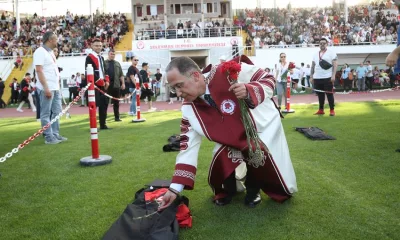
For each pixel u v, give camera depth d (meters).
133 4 36.81
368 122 7.95
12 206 3.64
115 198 3.76
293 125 7.93
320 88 9.56
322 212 3.21
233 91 2.85
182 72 2.88
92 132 5.17
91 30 33.03
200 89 2.97
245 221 3.09
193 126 3.03
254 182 3.35
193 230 2.96
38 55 6.67
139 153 5.75
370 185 3.84
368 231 2.83
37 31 33.44
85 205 3.60
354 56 26.86
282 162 3.30
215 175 3.25
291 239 2.75
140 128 8.54
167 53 26.16
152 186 3.61
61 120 11.00
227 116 3.03
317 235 2.79
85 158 5.24
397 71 4.98
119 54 26.30
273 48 25.81
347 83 22.47
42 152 6.10
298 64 25.72
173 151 5.82
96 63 8.27
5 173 4.83
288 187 3.33
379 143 5.73
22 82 16.95
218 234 2.88
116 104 10.03
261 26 32.50
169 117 10.74
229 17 37.44
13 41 30.77
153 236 2.61
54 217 3.33
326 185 3.88
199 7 37.16
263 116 3.25
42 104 6.84
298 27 32.72
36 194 3.97
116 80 9.82
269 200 3.53
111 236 2.66
